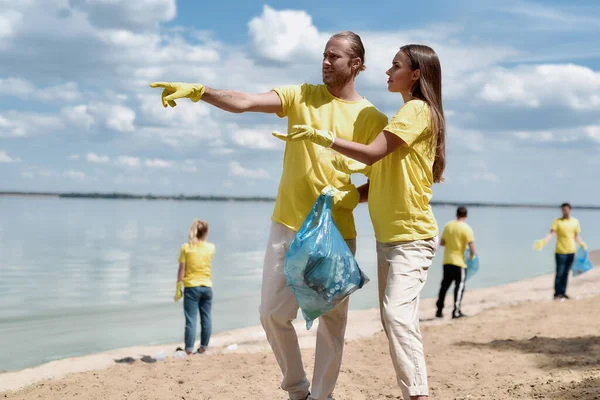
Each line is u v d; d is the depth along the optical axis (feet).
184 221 254.06
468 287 58.75
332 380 14.53
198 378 20.07
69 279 62.69
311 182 13.84
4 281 60.75
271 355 24.08
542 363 21.25
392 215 13.12
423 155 13.07
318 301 13.07
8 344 32.45
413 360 12.51
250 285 58.13
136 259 86.38
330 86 14.21
